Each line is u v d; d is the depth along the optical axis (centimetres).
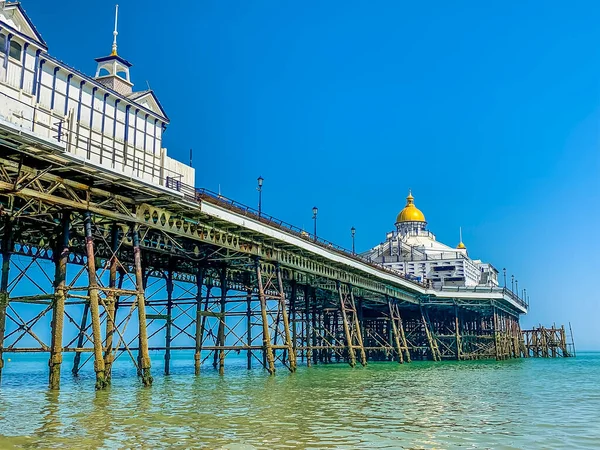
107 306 3622
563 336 14538
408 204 13912
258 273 5003
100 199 3544
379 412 2666
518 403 3153
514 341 12262
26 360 14825
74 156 3014
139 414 2455
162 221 3984
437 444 1902
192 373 5722
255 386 3959
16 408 2622
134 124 4041
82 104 3641
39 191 3061
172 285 5353
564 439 2023
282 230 5119
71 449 1722
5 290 3581
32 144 2792
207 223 4400
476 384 4534
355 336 8300
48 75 3416
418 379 5003
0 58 3108
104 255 4703
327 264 6353
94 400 2950
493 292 10262
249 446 1803
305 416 2480
